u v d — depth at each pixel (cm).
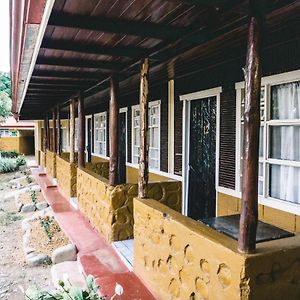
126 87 636
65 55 376
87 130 1222
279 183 377
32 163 2256
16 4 243
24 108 1221
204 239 249
